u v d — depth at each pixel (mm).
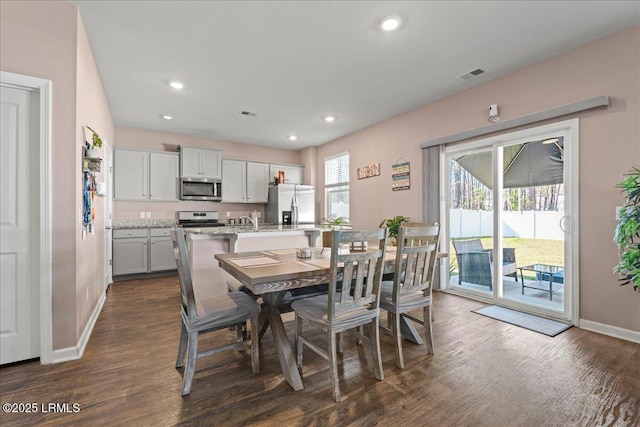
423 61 2904
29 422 1482
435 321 2861
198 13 2191
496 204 3348
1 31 1907
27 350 2041
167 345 2355
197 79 3264
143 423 1479
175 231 1741
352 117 4539
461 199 3762
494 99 3283
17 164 2010
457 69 3055
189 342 1725
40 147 2000
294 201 6020
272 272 1769
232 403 1640
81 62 2252
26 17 1972
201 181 5434
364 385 1810
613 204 2467
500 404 1623
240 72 3109
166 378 1880
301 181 6664
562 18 2254
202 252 3141
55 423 1476
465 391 1743
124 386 1790
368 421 1496
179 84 3375
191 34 2451
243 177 5988
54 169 2053
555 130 2832
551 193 2932
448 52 2736
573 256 2711
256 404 1631
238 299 2057
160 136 5363
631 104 2365
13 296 2000
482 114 3398
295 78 3256
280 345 1880
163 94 3654
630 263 2066
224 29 2385
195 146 5410
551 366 2014
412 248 2062
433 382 1837
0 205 1972
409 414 1549
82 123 2318
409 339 2441
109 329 2678
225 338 2527
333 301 1702
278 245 3572
